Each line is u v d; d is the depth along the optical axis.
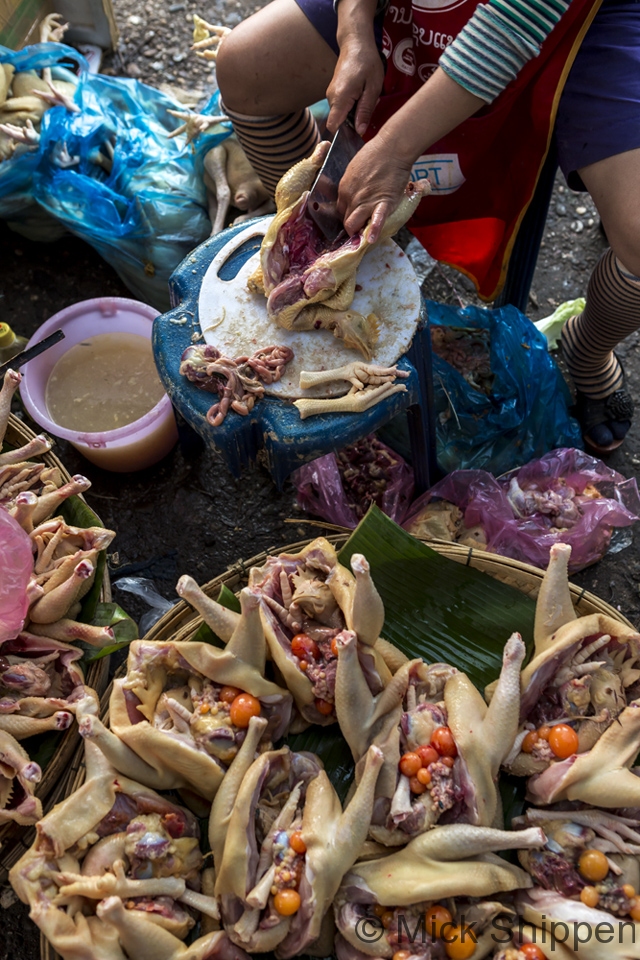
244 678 1.62
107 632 1.72
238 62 2.06
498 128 1.92
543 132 1.89
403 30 1.98
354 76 1.81
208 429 1.79
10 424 2.08
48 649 1.76
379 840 1.55
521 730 1.66
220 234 2.03
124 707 1.62
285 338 1.85
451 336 2.55
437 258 2.43
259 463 2.64
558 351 2.77
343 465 2.45
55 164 2.60
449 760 1.57
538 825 1.59
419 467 2.31
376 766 1.50
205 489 2.62
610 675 1.68
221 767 1.58
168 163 2.70
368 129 2.16
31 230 2.85
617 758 1.56
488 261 2.34
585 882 1.52
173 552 2.54
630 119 1.78
